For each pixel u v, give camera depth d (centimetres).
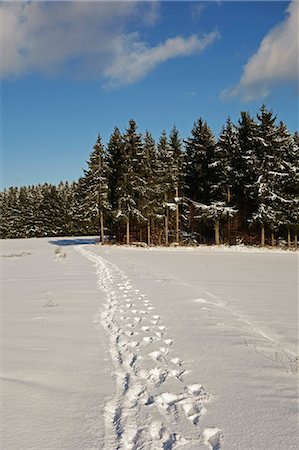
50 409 365
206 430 322
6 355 532
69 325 710
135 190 4231
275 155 3794
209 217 3997
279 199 3741
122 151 4300
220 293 1094
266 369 473
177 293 1083
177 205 4341
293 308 874
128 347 569
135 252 3238
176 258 2617
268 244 4209
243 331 661
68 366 488
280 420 339
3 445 302
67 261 2345
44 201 7831
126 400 387
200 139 4297
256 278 1482
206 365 487
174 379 439
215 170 4159
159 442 304
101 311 837
